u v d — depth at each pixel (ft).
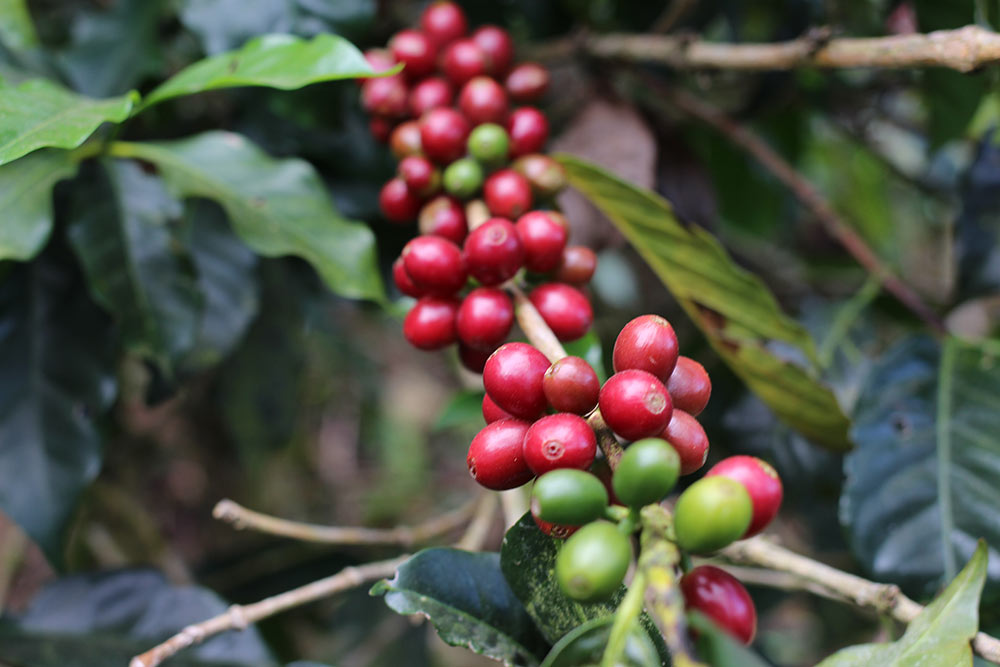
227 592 2.02
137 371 2.21
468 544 1.53
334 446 3.18
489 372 1.02
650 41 1.61
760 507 0.96
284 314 2.05
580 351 1.29
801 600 2.28
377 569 1.28
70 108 1.17
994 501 1.31
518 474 1.02
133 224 1.45
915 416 1.40
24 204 1.34
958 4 1.48
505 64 1.42
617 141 1.62
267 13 1.42
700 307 1.42
